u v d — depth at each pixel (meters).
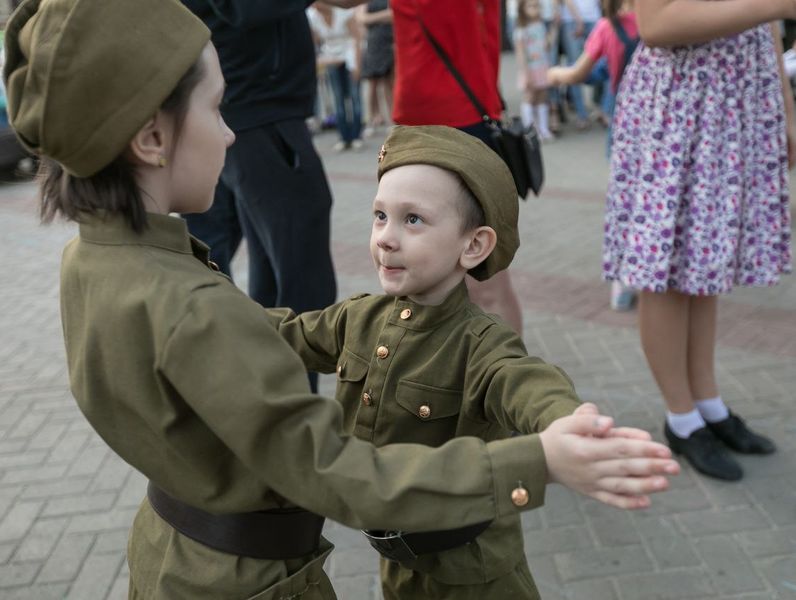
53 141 0.97
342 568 2.42
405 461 0.97
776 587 2.20
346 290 4.77
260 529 1.14
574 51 9.29
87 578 2.45
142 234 1.06
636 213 2.52
